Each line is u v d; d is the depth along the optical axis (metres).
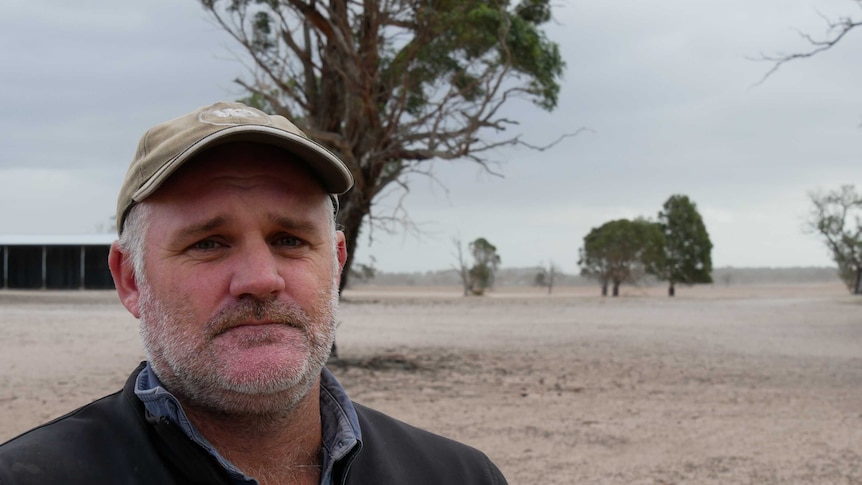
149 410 1.62
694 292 94.75
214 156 1.68
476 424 11.12
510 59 14.93
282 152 1.72
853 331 30.75
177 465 1.58
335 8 15.51
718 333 29.22
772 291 100.69
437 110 15.55
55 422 1.66
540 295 77.44
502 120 15.52
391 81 15.91
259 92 15.37
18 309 33.03
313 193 1.76
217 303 1.63
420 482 1.86
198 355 1.61
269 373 1.60
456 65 16.52
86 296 42.19
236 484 1.61
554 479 8.20
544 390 14.51
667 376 16.81
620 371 17.48
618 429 10.97
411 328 29.20
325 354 1.74
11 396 12.41
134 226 1.73
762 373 17.56
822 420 11.88
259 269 1.62
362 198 16.14
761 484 8.16
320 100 16.89
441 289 107.38
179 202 1.67
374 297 59.44
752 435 10.70
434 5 15.34
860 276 74.75
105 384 13.94
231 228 1.66
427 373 16.53
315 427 1.82
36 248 46.56
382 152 15.84
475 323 32.62
